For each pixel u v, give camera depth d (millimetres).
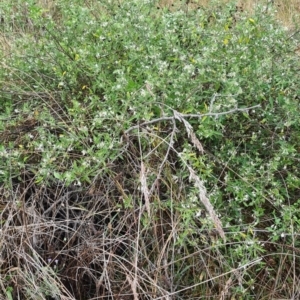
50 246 2559
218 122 2635
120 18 3281
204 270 2473
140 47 3020
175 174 2715
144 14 3236
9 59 3406
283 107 2807
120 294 2375
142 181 2279
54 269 2535
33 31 3652
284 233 2504
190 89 2816
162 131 2699
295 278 2527
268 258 2600
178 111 2771
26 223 2539
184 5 3896
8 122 2908
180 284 2492
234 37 3074
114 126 2621
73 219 2656
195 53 3180
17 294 2404
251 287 2385
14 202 2570
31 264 2406
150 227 2461
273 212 2537
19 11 3762
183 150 2609
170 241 2537
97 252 2518
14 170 2717
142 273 2436
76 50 3146
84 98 3016
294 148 2875
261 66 2906
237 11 3941
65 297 2270
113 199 2629
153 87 2715
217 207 2584
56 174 2443
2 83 3240
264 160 2861
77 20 3227
